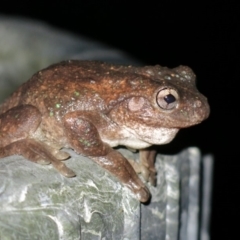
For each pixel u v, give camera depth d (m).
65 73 0.21
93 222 0.20
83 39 0.35
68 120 0.21
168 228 0.24
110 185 0.21
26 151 0.21
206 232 0.28
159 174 0.23
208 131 0.29
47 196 0.20
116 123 0.21
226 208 0.38
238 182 0.39
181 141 0.25
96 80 0.21
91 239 0.20
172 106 0.21
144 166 0.22
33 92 0.21
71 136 0.21
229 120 0.44
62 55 0.33
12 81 0.33
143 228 0.22
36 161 0.20
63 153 0.21
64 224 0.20
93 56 0.32
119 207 0.21
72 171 0.20
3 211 0.19
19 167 0.20
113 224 0.21
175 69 0.22
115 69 0.21
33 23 0.36
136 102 0.21
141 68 0.21
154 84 0.21
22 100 0.22
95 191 0.21
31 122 0.21
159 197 0.23
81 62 0.22
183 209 0.25
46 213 0.20
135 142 0.21
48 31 0.35
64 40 0.34
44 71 0.22
